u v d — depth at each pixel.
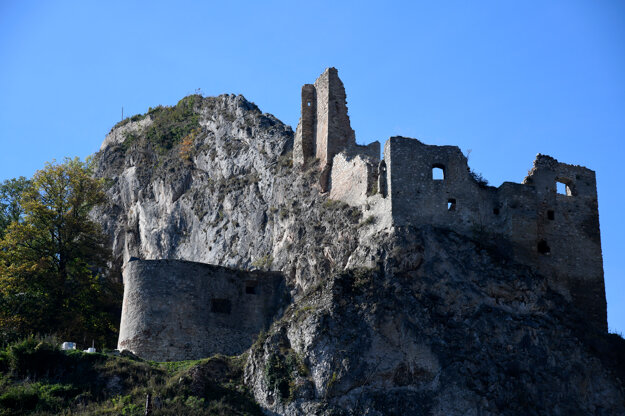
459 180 50.44
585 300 49.25
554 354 44.81
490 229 49.91
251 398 45.38
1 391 44.72
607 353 45.62
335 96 59.38
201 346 52.06
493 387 43.00
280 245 59.41
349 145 58.62
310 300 47.41
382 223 49.75
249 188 67.25
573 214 51.09
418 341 44.34
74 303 60.25
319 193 57.31
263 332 48.38
